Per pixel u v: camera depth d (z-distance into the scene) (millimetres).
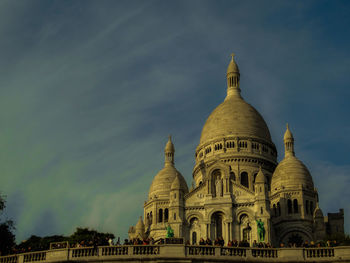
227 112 161250
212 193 128625
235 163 151000
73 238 118000
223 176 129375
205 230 125250
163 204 150750
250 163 151625
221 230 126438
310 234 133125
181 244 53062
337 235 118375
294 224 134500
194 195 130000
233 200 127125
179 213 127188
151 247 53031
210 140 157500
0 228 67000
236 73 175000
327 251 54188
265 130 161375
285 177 141250
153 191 154250
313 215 135750
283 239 133875
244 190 128000
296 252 54250
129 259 52344
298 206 137125
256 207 124500
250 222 123875
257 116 162875
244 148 154750
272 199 140875
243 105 163875
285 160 146250
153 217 149875
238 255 53969
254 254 54344
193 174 159750
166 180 154375
